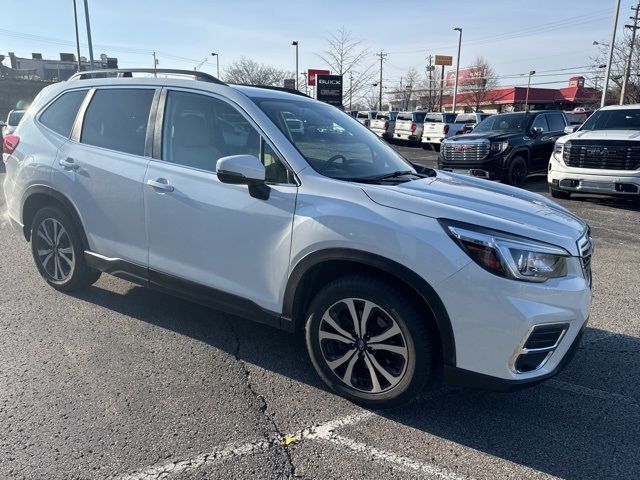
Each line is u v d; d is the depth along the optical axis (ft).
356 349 10.03
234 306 11.30
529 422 9.97
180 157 11.95
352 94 100.07
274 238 10.41
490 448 9.14
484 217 9.13
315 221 9.82
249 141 11.15
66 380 10.80
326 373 10.50
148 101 12.73
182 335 13.07
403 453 8.93
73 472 8.17
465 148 39.65
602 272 19.58
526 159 40.52
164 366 11.53
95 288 15.97
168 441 8.99
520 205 10.61
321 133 12.12
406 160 13.88
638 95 128.98
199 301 11.89
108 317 13.96
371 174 11.44
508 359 8.77
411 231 9.03
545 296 8.80
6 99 132.77
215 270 11.39
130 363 11.59
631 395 11.05
